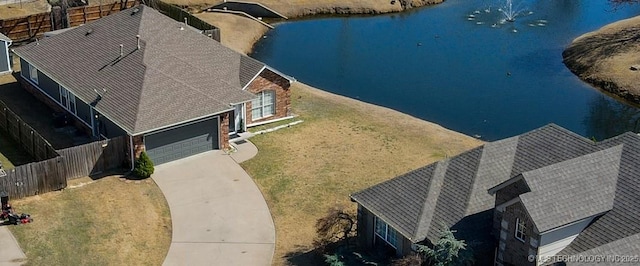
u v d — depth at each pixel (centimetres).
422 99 4938
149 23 4350
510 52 5909
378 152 3903
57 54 4325
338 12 7006
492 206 2727
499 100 4934
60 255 2895
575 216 2400
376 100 4919
